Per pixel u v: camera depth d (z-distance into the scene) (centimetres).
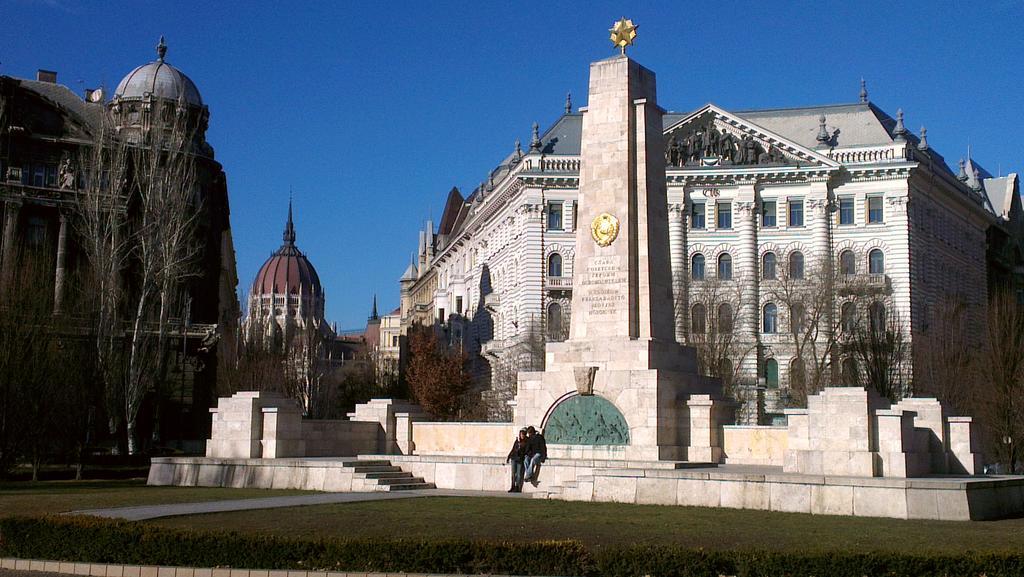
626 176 4300
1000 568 2020
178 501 3388
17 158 9688
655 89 4544
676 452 4109
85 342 7031
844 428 3331
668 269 4391
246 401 4403
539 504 3309
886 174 11338
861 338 8756
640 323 4231
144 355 7531
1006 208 15225
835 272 9925
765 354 11362
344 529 2578
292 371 11012
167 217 8094
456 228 17350
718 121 12012
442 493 3766
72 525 2397
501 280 12938
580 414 4200
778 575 2061
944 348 8581
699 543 2356
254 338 11444
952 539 2428
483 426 4647
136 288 8969
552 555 2166
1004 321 8344
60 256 9481
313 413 11025
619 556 2139
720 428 4144
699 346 9019
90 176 8156
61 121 9919
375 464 4119
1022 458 6956
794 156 11675
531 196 11881
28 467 5988
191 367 9862
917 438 3531
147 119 10019
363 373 13650
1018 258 15000
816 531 2581
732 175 11738
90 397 6862
